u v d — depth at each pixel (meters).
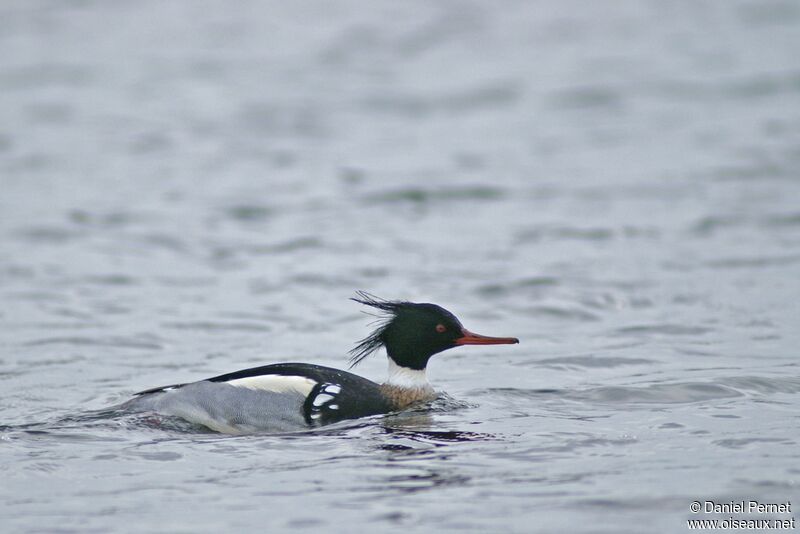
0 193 24.44
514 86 34.09
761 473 9.59
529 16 42.97
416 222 22.22
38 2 44.41
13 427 11.11
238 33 40.28
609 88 33.62
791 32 39.69
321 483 9.55
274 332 15.71
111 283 18.36
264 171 26.44
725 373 13.04
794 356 13.84
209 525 8.71
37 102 32.25
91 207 23.36
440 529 8.57
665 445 10.41
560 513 8.83
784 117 29.95
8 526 8.72
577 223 21.69
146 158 27.47
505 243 20.50
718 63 36.12
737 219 21.53
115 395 12.64
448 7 44.16
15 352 14.66
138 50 38.12
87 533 8.57
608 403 12.00
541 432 10.89
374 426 11.12
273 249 20.48
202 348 14.91
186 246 20.70
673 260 19.11
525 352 14.51
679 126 29.53
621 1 45.22
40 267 19.25
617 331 15.45
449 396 12.27
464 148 28.16
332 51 38.06
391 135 29.59
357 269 19.05
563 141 28.53
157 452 10.37
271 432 10.98
